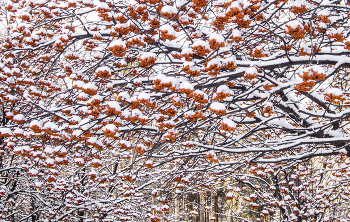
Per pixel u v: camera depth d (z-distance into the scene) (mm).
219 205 17891
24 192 9508
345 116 4250
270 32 3854
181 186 7562
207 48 3520
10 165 9297
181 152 5734
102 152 10289
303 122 5570
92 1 4402
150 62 3969
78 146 5613
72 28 5000
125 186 8930
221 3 3930
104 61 5348
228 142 5934
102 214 10547
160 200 7473
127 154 7422
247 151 5000
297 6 3420
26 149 5055
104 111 4656
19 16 4652
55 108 4906
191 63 3660
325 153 5320
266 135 7867
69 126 4660
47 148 4992
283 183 9195
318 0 4449
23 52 5586
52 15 4828
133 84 4648
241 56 5477
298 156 5312
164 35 3867
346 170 8383
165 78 3715
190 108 4941
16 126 5316
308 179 9297
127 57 5035
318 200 8961
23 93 5246
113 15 4598
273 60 4105
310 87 3545
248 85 5320
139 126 5430
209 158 5281
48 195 9977
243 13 3529
